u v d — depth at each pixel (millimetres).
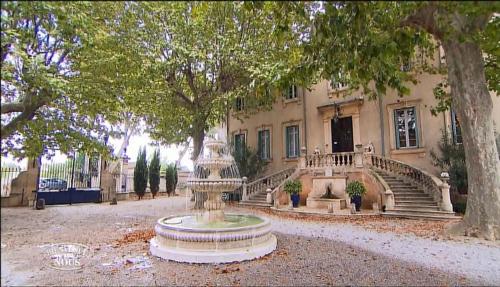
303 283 4387
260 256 5758
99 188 19906
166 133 17344
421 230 8789
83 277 4652
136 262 5500
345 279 4562
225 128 22219
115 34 6227
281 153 19547
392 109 15312
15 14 2859
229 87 15273
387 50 4066
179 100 15531
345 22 4023
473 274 4809
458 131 13305
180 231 5828
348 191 12992
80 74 6641
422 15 3951
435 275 4746
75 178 18844
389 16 4137
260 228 6219
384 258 5754
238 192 18234
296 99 19188
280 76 5320
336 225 10062
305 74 4980
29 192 13992
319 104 18156
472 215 7656
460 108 7457
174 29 11789
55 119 7039
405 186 13000
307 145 18391
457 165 11680
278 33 5188
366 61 4355
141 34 10109
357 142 16297
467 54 7137
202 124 15867
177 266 5234
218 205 7062
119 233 8617
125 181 25219
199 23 11711
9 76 3670
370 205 13586
